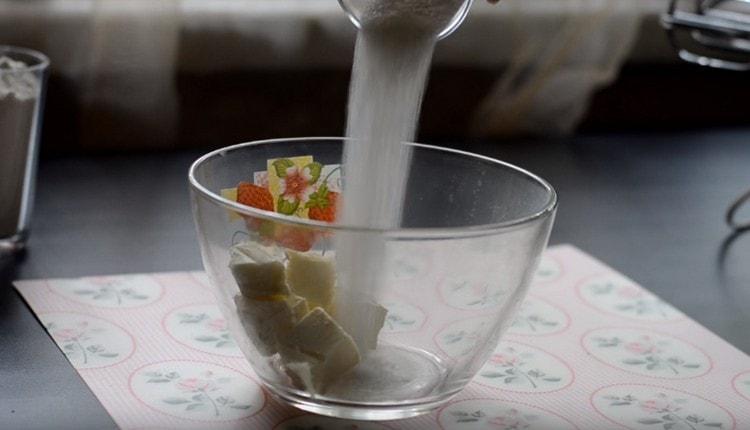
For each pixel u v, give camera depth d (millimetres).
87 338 1008
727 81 1921
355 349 903
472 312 911
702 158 1521
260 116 1640
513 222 898
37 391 933
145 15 1519
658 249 1242
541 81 1780
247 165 985
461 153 1013
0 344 988
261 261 887
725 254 1245
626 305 1123
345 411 922
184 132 1608
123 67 1532
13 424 893
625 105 1888
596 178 1420
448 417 939
